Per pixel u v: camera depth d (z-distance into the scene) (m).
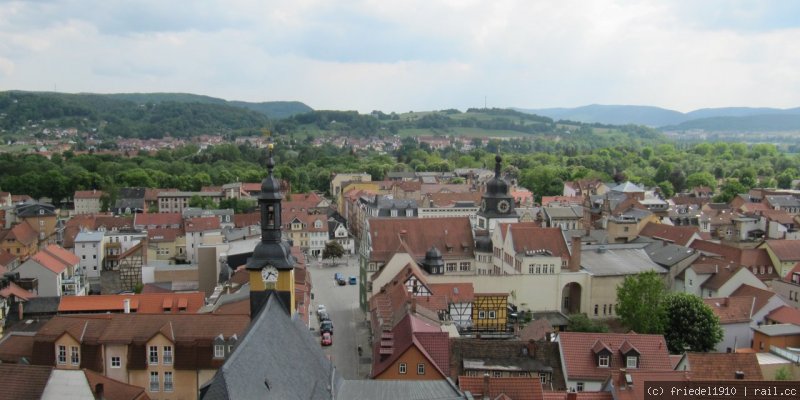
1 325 113.00
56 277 147.00
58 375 67.69
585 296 143.00
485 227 169.00
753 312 121.31
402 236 155.62
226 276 151.12
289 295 61.53
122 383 71.50
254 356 45.91
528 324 120.94
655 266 150.25
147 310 117.44
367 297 145.12
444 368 86.69
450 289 126.25
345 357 117.88
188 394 86.56
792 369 91.94
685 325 112.81
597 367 85.50
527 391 69.94
